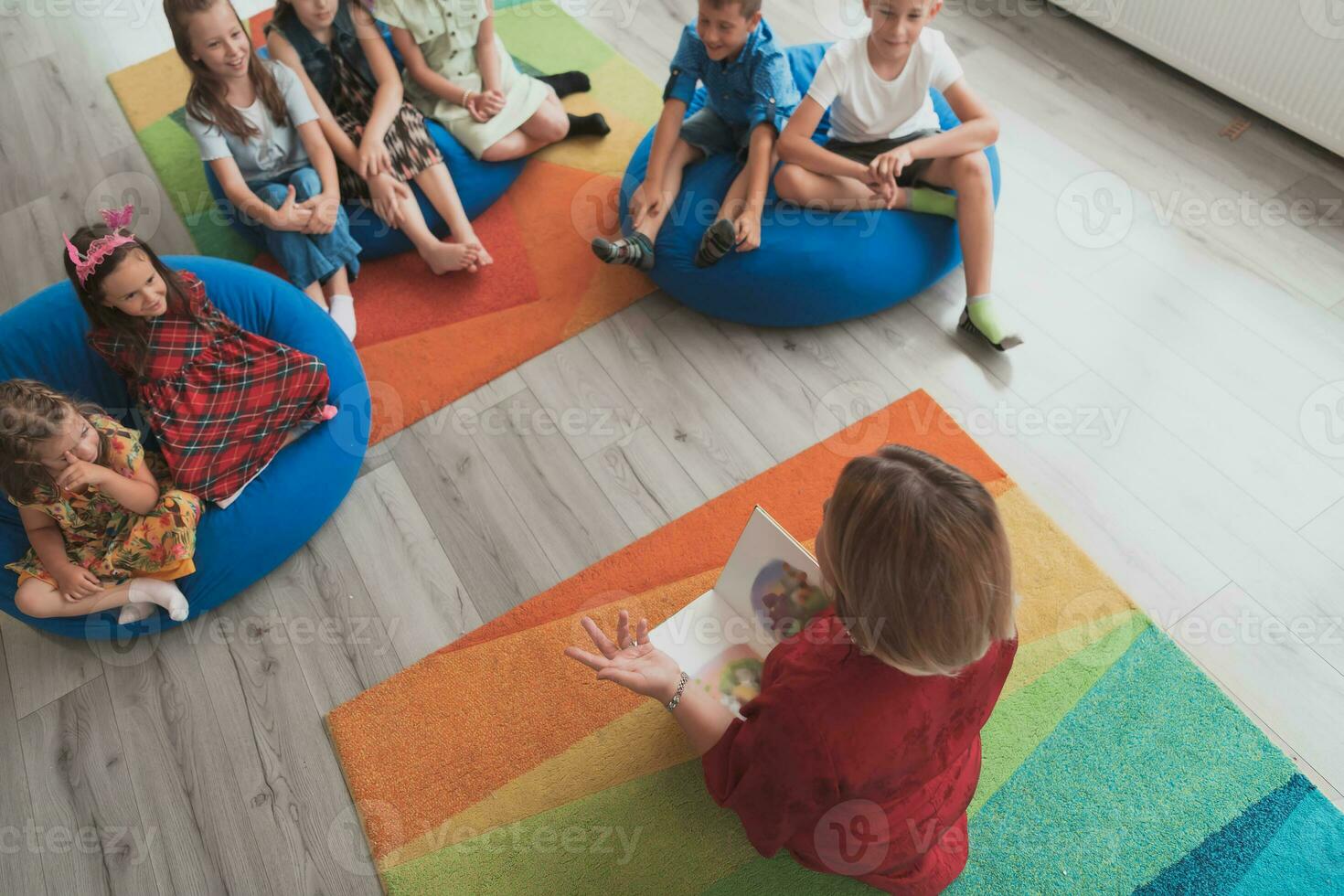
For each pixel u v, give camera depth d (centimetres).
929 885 130
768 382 196
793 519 175
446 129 220
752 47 191
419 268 219
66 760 156
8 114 261
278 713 159
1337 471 177
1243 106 238
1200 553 168
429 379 200
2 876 146
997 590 89
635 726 154
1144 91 245
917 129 196
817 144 199
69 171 246
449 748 154
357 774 152
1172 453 181
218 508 162
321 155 204
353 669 163
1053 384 192
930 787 121
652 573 171
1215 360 193
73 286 169
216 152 196
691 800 146
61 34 284
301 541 173
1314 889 135
